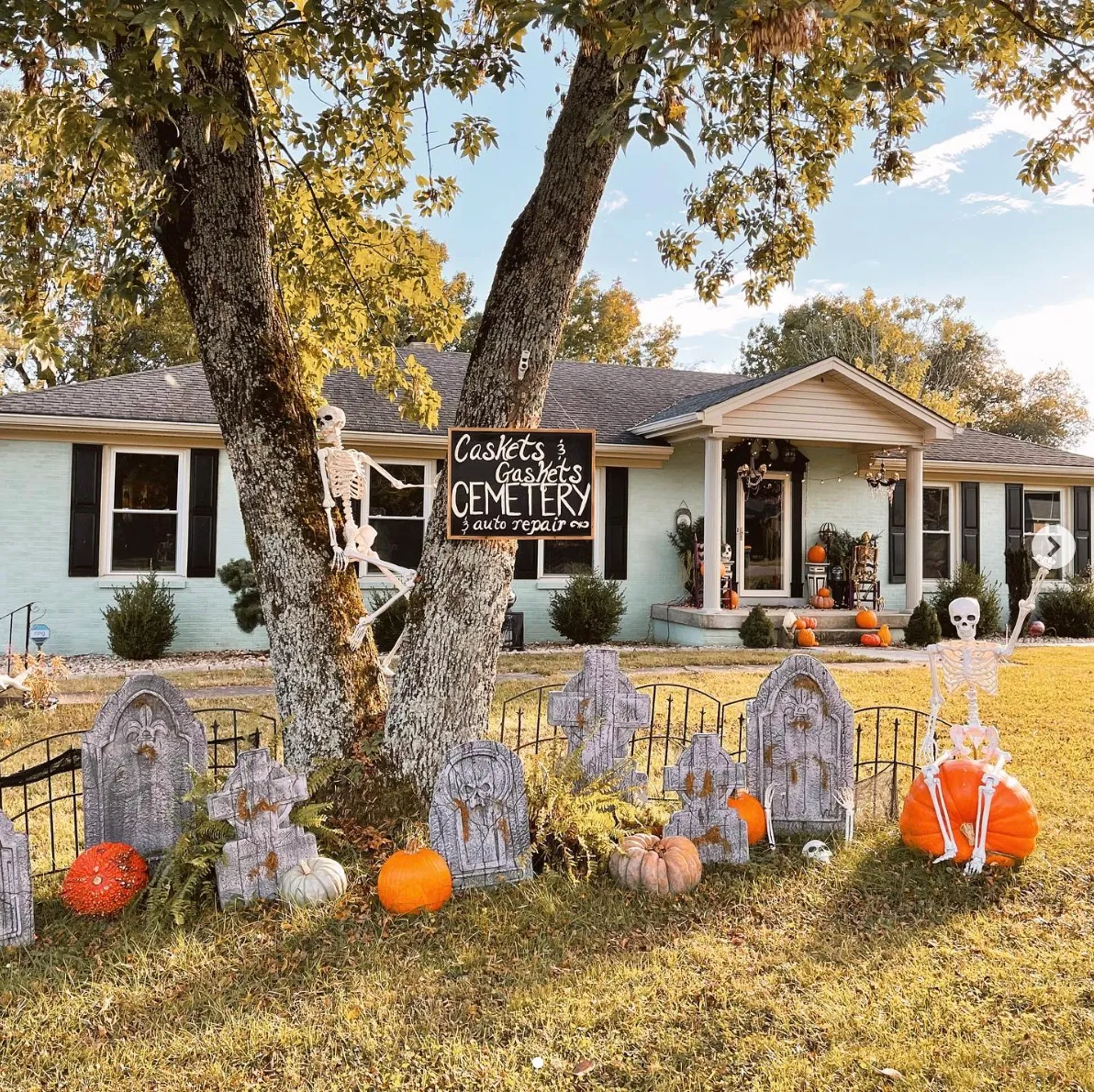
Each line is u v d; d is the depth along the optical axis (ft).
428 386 25.72
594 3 9.33
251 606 37.42
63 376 84.33
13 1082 8.54
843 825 15.29
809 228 25.29
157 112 11.79
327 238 24.59
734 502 50.37
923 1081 8.48
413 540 44.32
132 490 39.27
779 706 15.33
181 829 13.24
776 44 9.75
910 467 47.50
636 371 61.16
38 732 22.43
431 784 14.73
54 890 12.86
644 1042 9.16
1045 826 15.66
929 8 10.58
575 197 14.46
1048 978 10.48
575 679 16.08
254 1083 8.53
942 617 50.67
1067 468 54.65
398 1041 9.20
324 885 12.31
